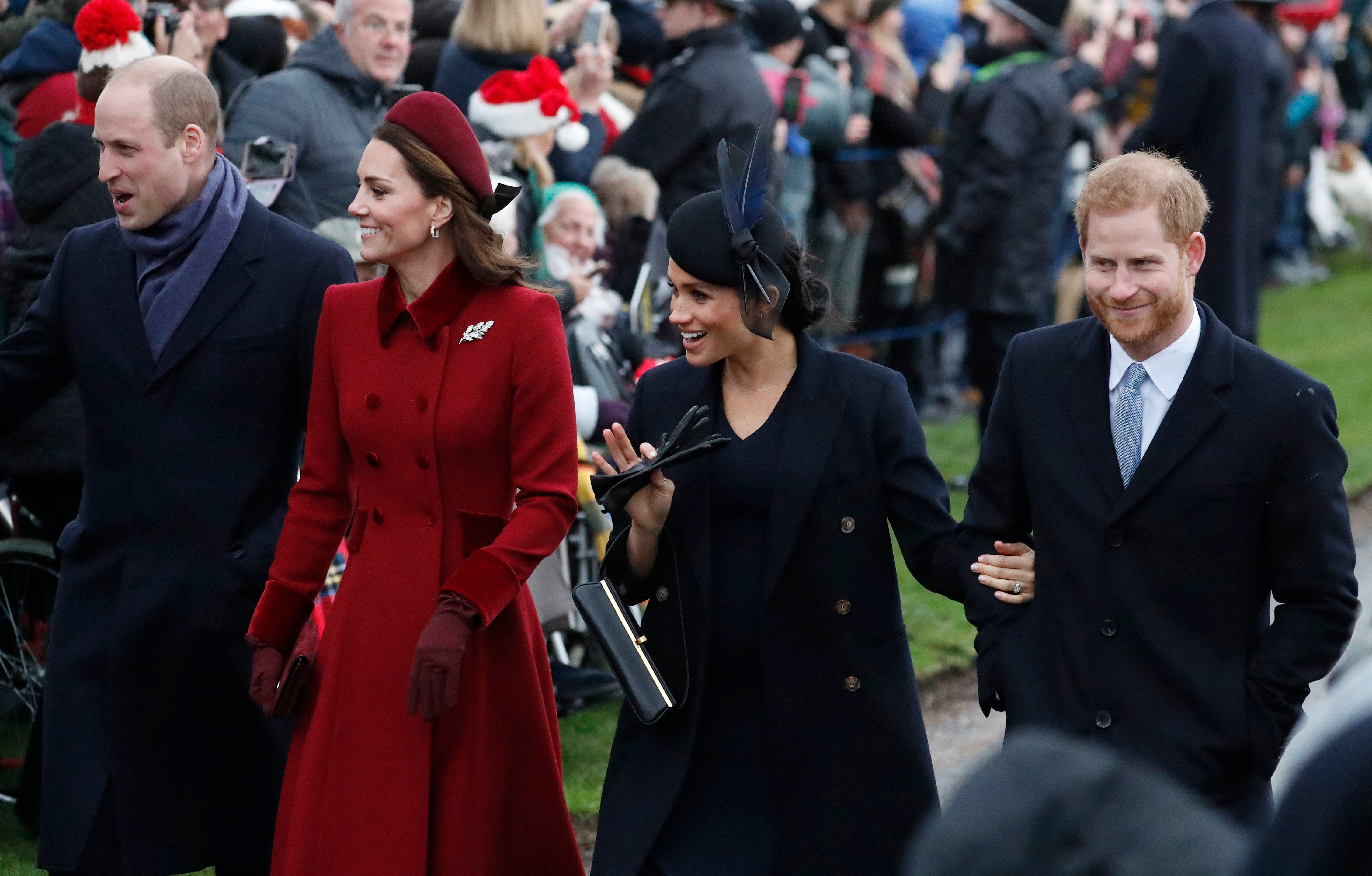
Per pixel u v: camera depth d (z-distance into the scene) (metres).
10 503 9.39
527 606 6.55
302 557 6.58
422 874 6.20
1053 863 1.91
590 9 13.00
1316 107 24.31
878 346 17.09
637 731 6.43
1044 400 6.06
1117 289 5.64
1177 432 5.77
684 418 6.23
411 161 6.24
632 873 6.17
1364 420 17.52
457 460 6.34
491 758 6.34
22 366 7.12
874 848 6.27
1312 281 26.00
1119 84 20.22
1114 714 5.78
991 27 15.21
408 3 10.29
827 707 6.29
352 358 6.50
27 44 10.44
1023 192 14.79
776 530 6.22
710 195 6.18
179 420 6.90
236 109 10.15
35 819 8.34
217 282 6.94
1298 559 5.71
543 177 10.94
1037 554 6.07
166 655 6.88
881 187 16.11
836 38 15.77
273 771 7.10
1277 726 5.67
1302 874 2.16
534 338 6.37
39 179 8.59
